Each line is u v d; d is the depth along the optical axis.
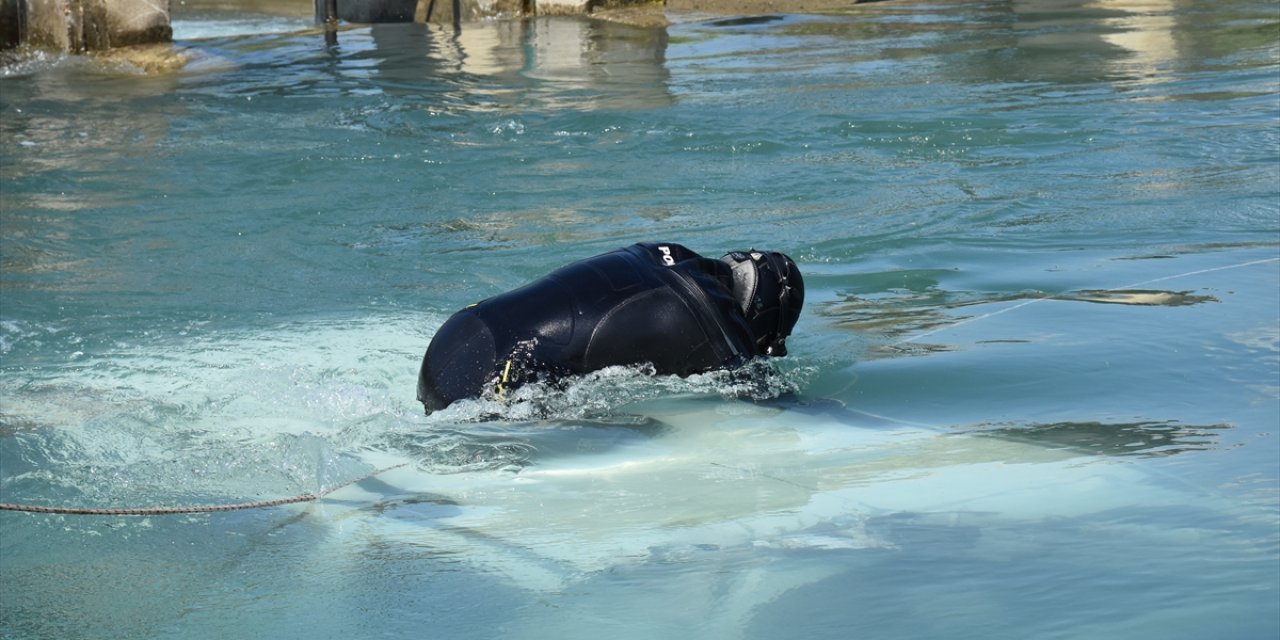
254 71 19.03
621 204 10.92
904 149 12.95
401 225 10.34
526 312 5.91
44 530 4.64
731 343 6.01
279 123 14.79
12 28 20.66
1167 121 13.89
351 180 12.02
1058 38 21.38
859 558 3.82
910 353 6.53
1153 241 8.96
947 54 19.95
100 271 9.05
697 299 6.02
